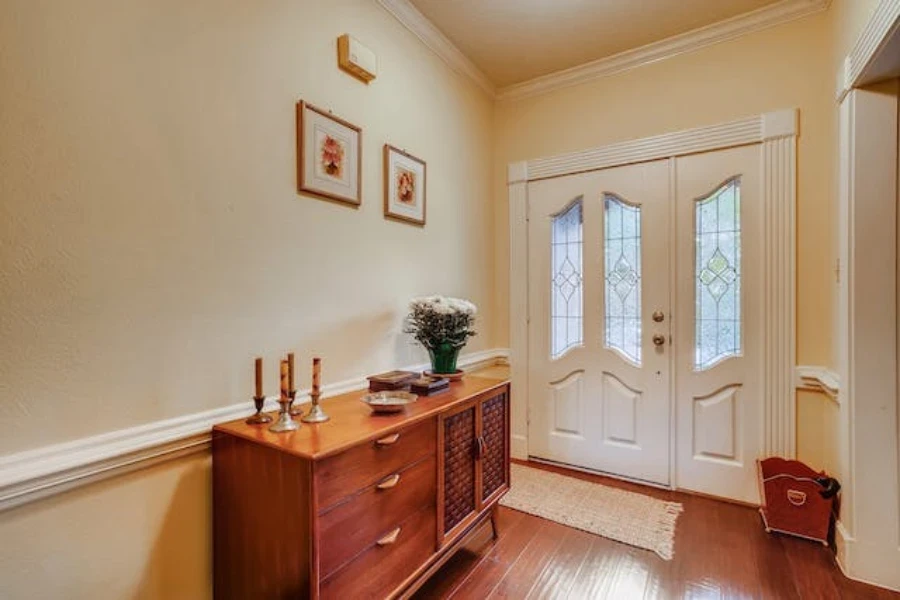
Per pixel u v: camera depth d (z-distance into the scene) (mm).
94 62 1119
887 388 1698
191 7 1331
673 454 2527
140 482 1207
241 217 1470
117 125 1164
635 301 2643
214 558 1352
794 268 2211
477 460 1809
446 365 2076
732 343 2395
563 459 2875
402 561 1402
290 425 1323
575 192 2824
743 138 2328
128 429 1186
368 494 1271
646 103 2602
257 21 1522
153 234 1240
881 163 1708
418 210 2320
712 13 2264
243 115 1476
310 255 1719
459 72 2699
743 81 2338
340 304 1853
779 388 2248
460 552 1910
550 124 2920
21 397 1005
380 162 2070
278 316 1592
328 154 1779
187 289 1322
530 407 2994
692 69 2471
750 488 2334
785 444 2236
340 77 1853
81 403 1101
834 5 2031
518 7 2205
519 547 1950
